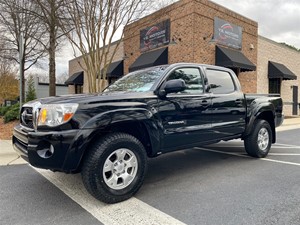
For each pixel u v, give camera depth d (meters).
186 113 4.09
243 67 13.20
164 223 2.80
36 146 3.11
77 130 3.04
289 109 20.69
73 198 3.48
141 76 4.45
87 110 3.13
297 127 12.79
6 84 27.73
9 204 3.30
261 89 17.33
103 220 2.87
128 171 3.43
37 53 18.78
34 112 3.36
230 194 3.59
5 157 5.68
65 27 10.80
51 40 11.65
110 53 18.36
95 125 3.11
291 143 7.95
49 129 3.10
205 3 12.73
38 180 4.22
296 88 21.50
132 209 3.14
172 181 4.16
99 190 3.14
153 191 3.72
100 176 3.13
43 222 2.83
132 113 3.41
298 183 4.03
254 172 4.62
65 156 3.01
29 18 14.59
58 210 3.12
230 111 4.86
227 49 13.79
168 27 13.60
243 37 15.15
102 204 3.28
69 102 3.15
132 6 9.50
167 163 5.30
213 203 3.30
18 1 11.70
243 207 3.17
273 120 5.98
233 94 5.02
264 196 3.51
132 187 3.41
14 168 4.92
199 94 4.38
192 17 12.30
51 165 3.06
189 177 4.36
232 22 14.34
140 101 3.58
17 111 10.99
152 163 5.31
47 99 3.49
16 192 3.70
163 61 13.52
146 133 3.67
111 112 3.25
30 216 2.97
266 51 17.70
